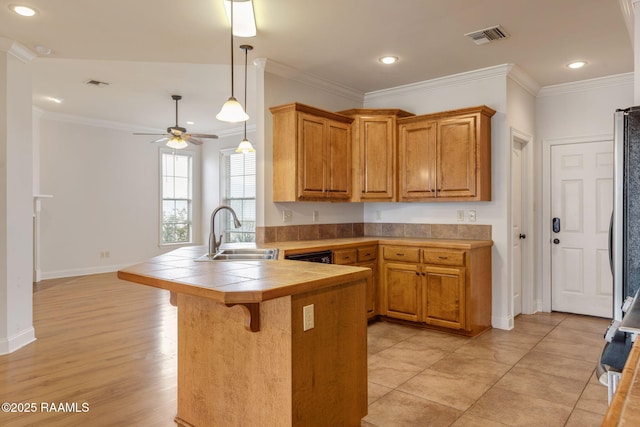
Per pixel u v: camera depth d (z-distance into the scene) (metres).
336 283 2.05
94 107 6.38
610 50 3.76
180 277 2.03
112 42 3.49
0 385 2.86
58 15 2.99
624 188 2.29
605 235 4.56
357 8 2.95
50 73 4.71
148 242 8.11
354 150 4.58
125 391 2.78
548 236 4.89
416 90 4.80
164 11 2.92
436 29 3.31
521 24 3.23
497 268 4.25
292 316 1.88
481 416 2.44
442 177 4.30
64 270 7.02
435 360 3.30
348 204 5.07
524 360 3.30
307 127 4.05
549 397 2.67
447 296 3.93
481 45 3.64
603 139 4.53
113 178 7.61
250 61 4.02
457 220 4.54
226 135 8.46
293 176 3.96
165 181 8.39
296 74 4.30
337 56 3.89
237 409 2.10
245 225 8.13
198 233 8.94
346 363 2.17
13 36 3.37
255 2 2.86
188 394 2.35
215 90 5.40
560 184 4.82
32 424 2.35
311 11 2.99
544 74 4.42
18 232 3.61
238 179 8.27
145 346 3.65
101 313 4.75
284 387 1.90
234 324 2.11
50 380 2.94
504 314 4.19
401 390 2.77
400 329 4.14
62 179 6.98
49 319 4.49
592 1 2.88
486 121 4.19
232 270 2.25
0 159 3.45
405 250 4.20
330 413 2.08
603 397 2.67
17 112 3.59
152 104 6.20
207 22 3.11
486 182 4.19
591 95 4.61
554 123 4.83
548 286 4.90
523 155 4.78
